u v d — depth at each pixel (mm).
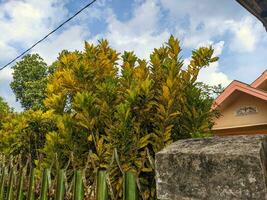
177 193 1435
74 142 3189
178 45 3727
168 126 2908
